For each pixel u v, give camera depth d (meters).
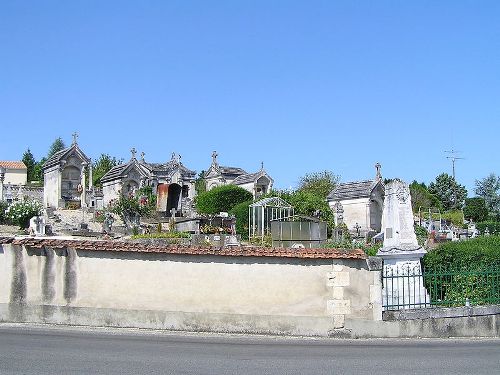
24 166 97.19
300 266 15.23
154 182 58.75
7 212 37.62
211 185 69.12
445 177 111.31
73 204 53.09
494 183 95.19
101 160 98.69
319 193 74.06
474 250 18.98
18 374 9.38
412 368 10.84
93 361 10.57
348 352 12.62
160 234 33.22
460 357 12.14
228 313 15.17
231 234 35.16
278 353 12.23
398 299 16.03
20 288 15.40
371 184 55.16
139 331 14.82
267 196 46.22
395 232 18.80
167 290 15.28
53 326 14.97
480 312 15.67
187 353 11.80
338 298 15.12
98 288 15.34
